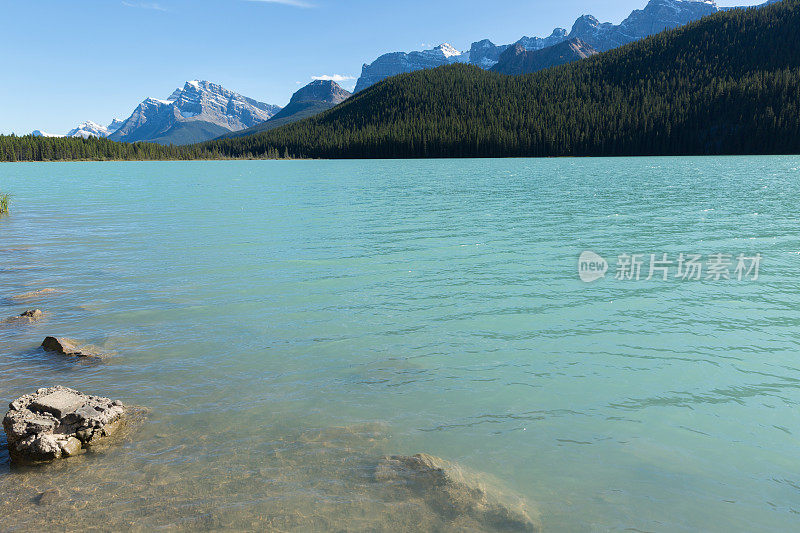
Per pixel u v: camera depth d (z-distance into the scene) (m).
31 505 5.60
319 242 22.25
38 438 6.52
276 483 5.89
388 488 5.77
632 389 8.31
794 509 5.43
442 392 8.27
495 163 132.12
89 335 10.96
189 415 7.54
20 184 67.88
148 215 32.50
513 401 7.93
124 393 8.26
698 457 6.41
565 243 21.42
